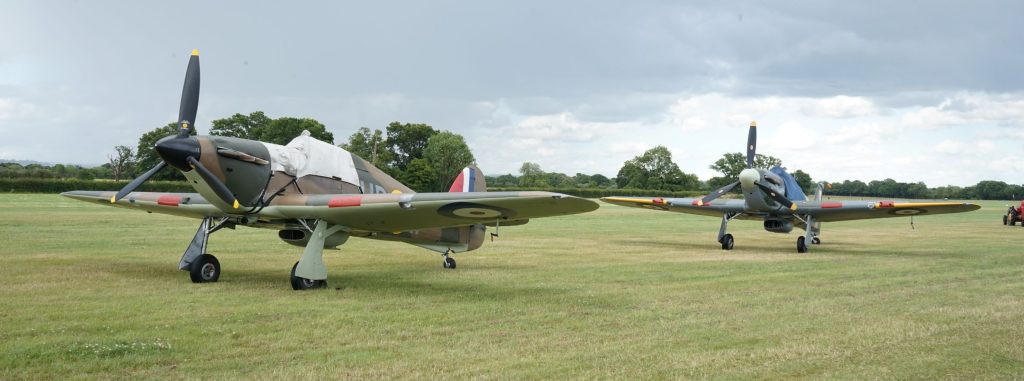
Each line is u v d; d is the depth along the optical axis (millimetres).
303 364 5695
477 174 16859
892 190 117188
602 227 27812
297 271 9844
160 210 12273
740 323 7777
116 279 10352
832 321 7949
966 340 6996
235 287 9938
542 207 9141
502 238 21438
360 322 7477
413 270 12922
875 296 9922
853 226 33719
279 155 10523
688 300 9406
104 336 6453
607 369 5762
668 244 20109
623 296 9719
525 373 5590
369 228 11086
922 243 22062
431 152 83688
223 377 5254
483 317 7922
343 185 11422
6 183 50406
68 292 9016
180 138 9727
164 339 6395
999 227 33031
